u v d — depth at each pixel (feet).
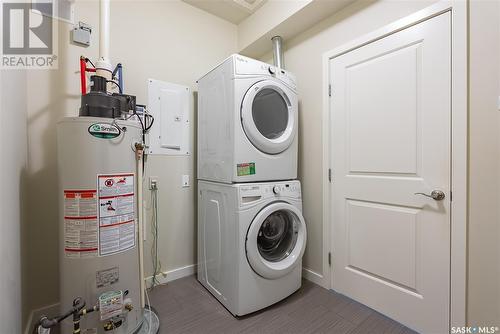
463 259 4.14
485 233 3.95
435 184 4.46
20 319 4.07
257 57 8.64
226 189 5.47
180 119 7.10
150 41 6.60
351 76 5.79
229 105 5.40
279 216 6.15
